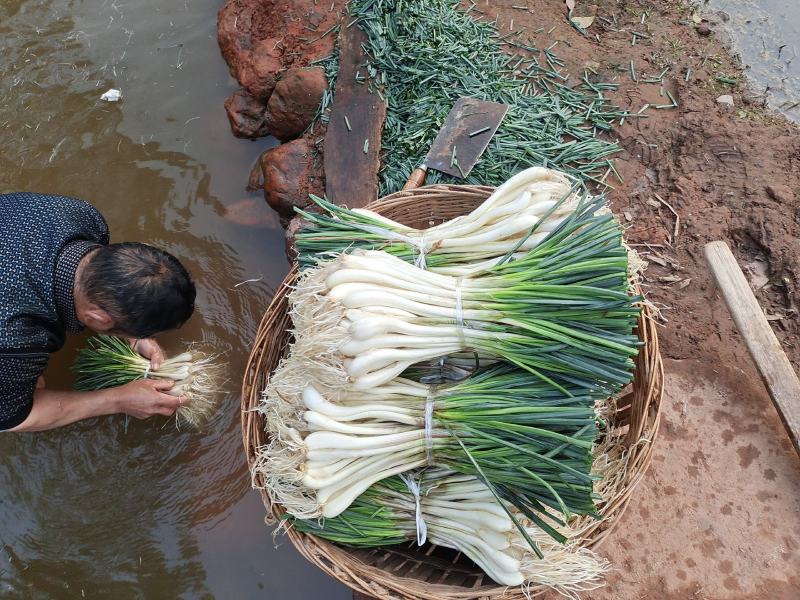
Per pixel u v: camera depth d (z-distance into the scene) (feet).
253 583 8.13
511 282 5.77
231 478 8.64
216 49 12.18
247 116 11.08
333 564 6.08
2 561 8.25
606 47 10.86
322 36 10.95
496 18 11.11
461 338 5.77
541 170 6.42
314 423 5.73
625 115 9.95
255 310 9.81
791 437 7.20
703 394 7.90
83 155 11.07
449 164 9.18
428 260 6.34
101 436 8.80
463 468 5.73
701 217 9.14
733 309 7.84
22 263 6.41
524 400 5.57
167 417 8.89
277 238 10.37
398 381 5.94
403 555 6.60
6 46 12.15
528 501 5.68
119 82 11.82
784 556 6.95
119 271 6.18
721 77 10.41
